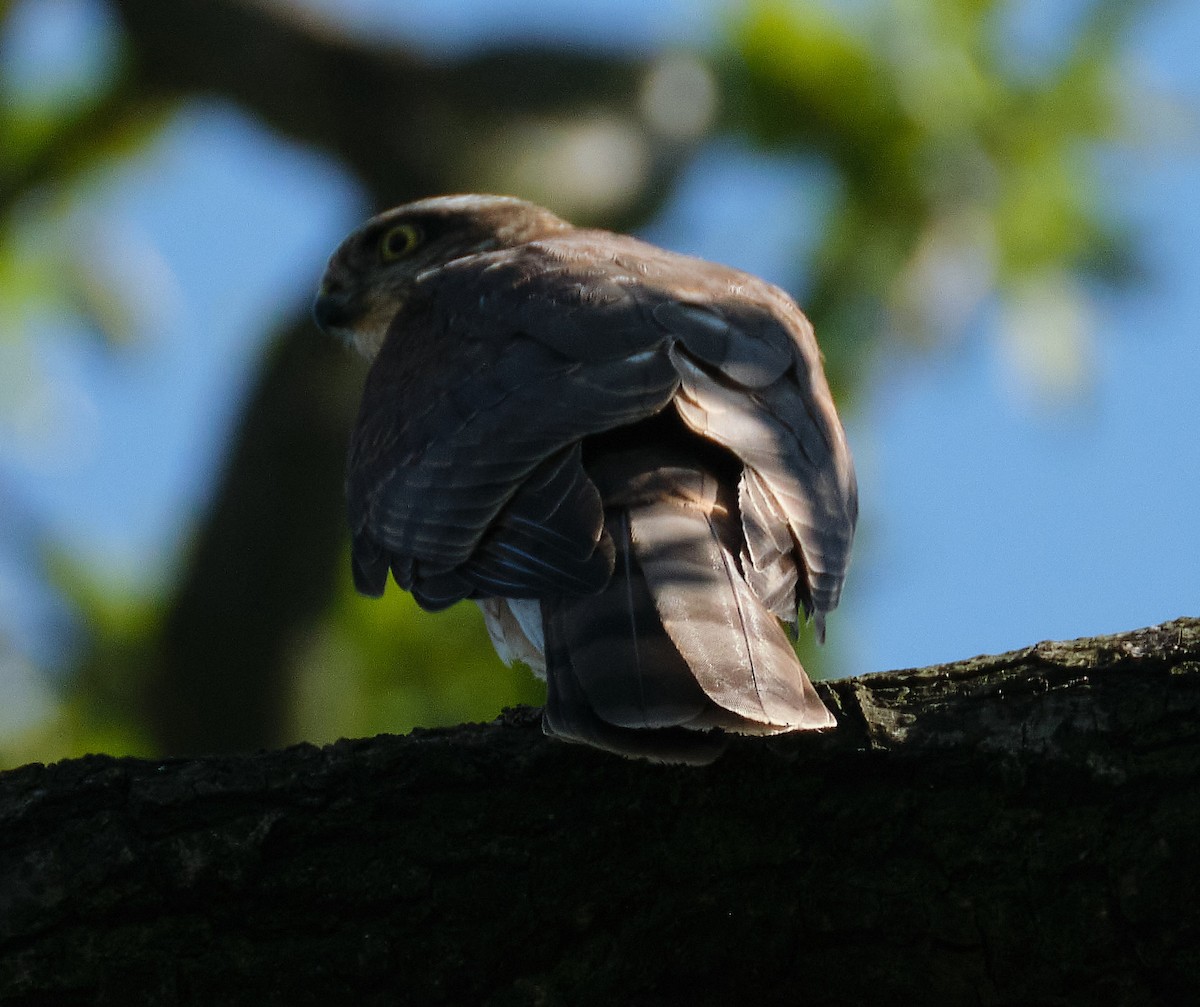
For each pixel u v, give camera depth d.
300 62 14.68
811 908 6.70
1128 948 6.54
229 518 13.58
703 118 15.12
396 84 14.74
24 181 15.98
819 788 6.78
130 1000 6.71
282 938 6.77
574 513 7.23
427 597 7.62
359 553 8.56
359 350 12.00
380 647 13.06
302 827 6.84
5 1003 6.70
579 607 6.89
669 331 8.05
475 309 8.75
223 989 6.72
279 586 13.41
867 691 6.90
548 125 14.70
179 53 14.92
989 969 6.62
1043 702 6.75
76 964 6.72
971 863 6.64
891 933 6.66
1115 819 6.59
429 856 6.82
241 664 13.21
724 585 6.92
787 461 7.62
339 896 6.79
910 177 14.70
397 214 11.70
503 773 6.89
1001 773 6.68
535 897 6.79
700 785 6.81
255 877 6.79
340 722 13.27
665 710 6.52
